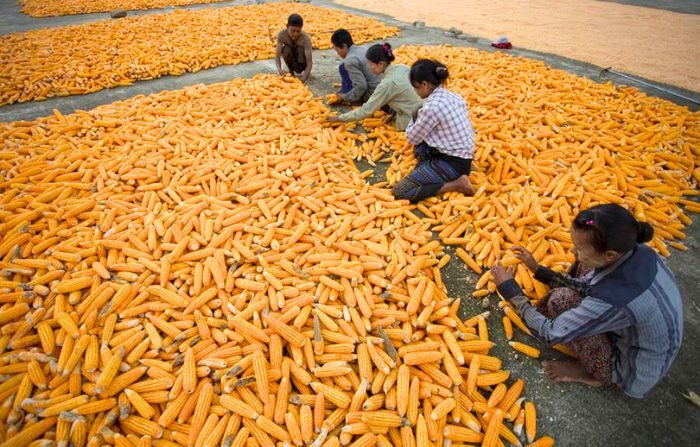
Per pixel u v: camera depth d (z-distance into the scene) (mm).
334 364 2139
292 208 3287
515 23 10109
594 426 2107
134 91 6074
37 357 2057
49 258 2656
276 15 10445
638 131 4625
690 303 2816
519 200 3529
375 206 3453
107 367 2025
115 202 3211
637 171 3961
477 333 2574
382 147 4609
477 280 2990
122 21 9453
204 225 2982
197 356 2184
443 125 3486
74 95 5891
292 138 4371
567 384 2299
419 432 1903
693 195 3879
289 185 3551
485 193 3791
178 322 2344
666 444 2037
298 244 2986
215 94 5355
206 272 2627
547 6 12297
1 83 5824
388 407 1994
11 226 2889
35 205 3105
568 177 3764
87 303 2365
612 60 7289
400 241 3033
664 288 1812
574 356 2438
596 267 1959
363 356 2203
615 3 12758
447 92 3525
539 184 3807
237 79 5945
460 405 2078
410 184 3658
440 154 3621
